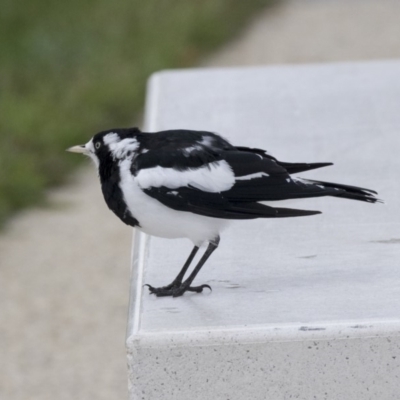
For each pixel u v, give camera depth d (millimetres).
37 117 19703
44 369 11242
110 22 26344
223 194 6805
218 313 6582
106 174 7062
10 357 11547
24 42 24438
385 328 6137
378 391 6219
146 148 7012
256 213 6742
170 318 6543
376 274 7133
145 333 6266
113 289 13297
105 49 24203
